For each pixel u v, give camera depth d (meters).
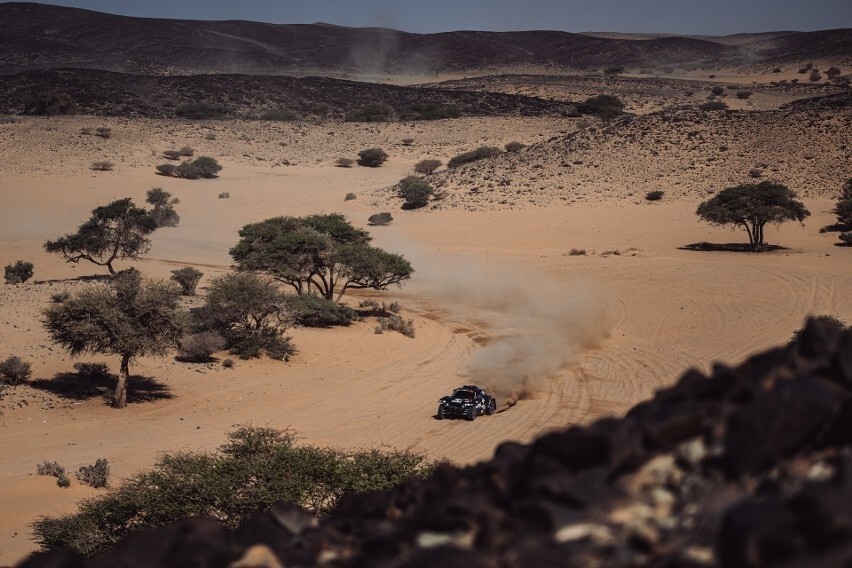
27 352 47.16
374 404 42.66
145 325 41.81
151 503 20.97
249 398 43.62
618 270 85.31
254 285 54.31
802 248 94.94
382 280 71.00
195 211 127.44
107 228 77.38
